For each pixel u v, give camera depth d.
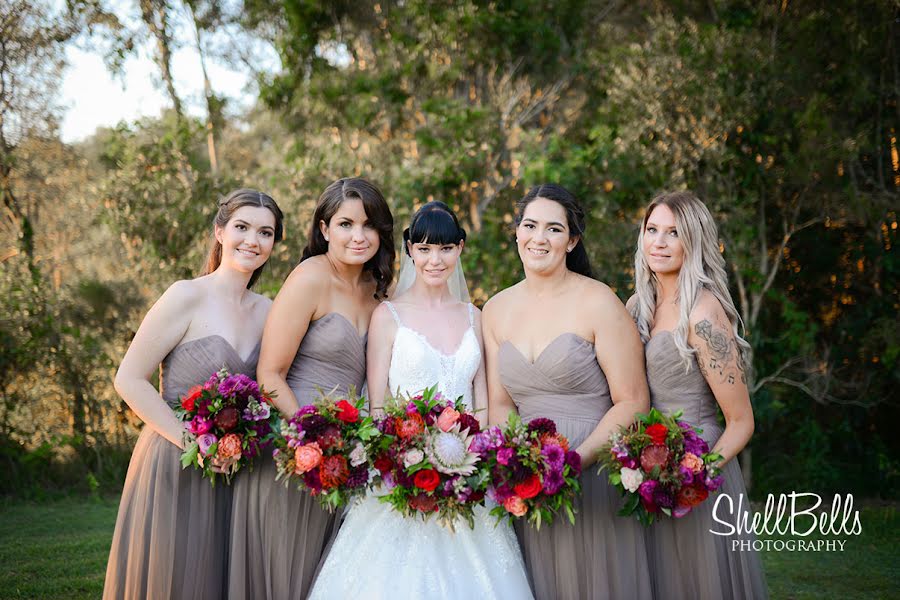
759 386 9.00
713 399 3.49
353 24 10.86
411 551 3.32
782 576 5.75
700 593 3.31
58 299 9.95
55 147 10.77
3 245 10.48
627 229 9.21
